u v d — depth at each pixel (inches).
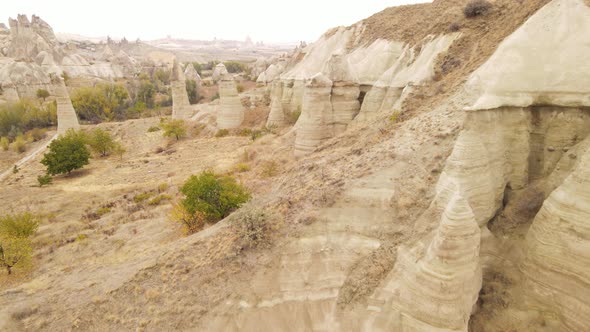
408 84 994.7
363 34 2003.0
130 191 1330.0
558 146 509.0
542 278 447.2
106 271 701.3
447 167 525.0
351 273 532.4
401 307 461.1
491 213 512.4
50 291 658.2
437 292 427.2
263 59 4522.6
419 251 478.9
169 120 2466.8
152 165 1638.8
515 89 519.2
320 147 1005.8
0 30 5526.6
